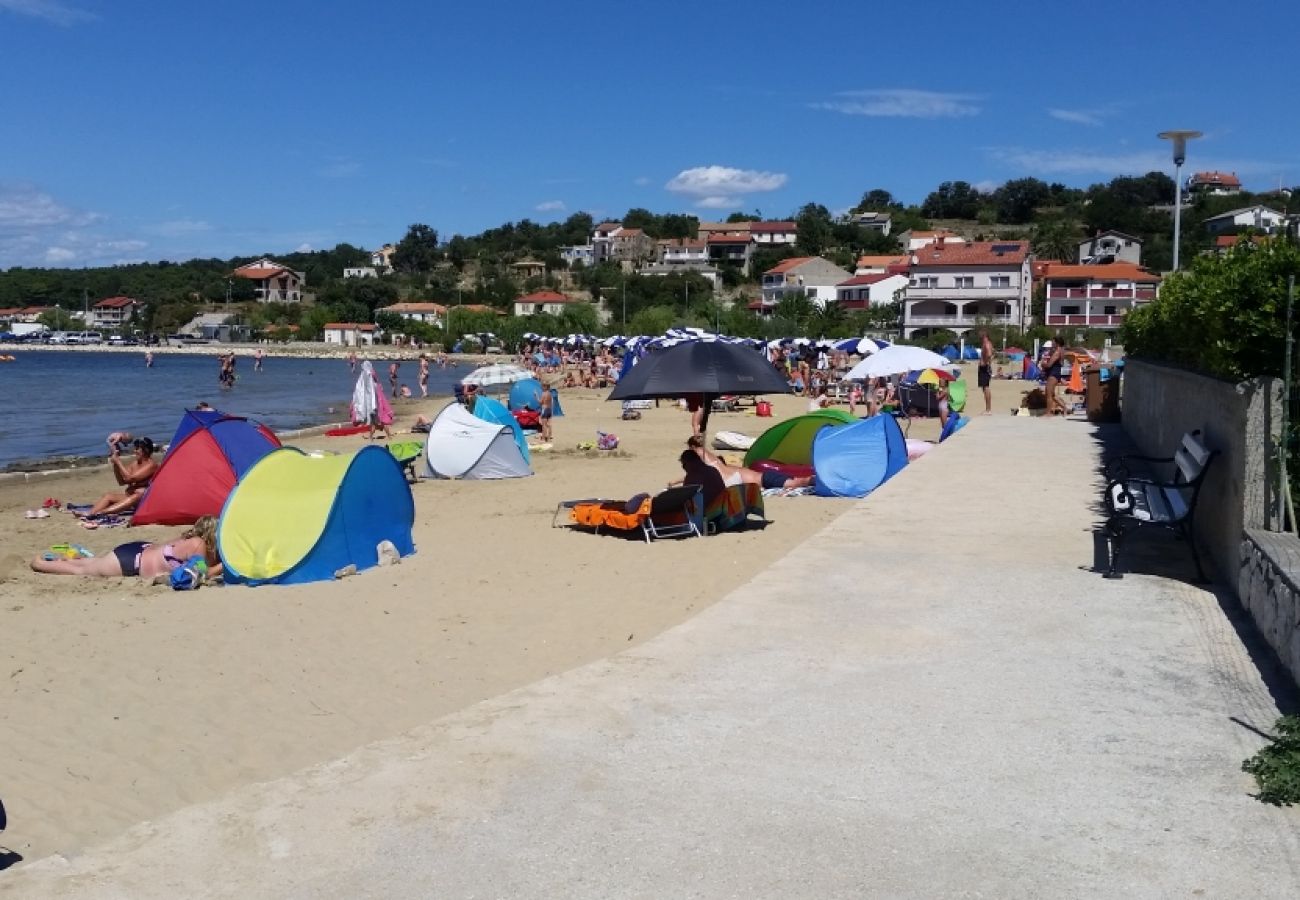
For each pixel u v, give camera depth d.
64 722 7.48
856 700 5.70
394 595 10.86
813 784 4.64
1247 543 7.38
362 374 30.36
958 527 10.61
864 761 4.89
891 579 8.41
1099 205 145.25
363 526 12.26
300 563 11.58
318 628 9.72
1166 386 14.14
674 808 4.40
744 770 4.79
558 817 4.31
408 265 194.12
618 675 6.13
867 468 16.98
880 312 99.62
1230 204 131.25
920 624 7.16
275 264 174.62
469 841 4.11
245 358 118.31
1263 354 8.59
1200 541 9.38
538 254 195.88
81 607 10.62
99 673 8.52
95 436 32.88
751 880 3.82
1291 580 6.06
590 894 3.72
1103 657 6.43
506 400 37.72
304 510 11.91
